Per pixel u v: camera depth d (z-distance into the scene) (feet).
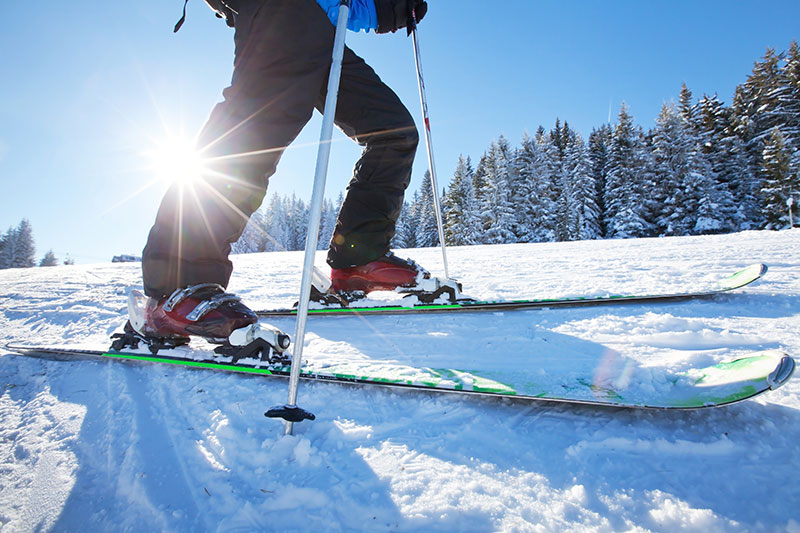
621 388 3.15
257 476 2.48
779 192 68.64
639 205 79.05
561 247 22.80
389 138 6.58
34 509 2.37
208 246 4.69
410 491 2.26
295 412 2.85
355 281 7.07
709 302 6.29
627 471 2.34
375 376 3.66
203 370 4.34
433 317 6.40
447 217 100.99
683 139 76.95
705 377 3.03
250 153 4.65
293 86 4.77
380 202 6.84
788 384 3.22
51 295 11.02
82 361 5.02
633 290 7.34
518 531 1.95
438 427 2.97
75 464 2.78
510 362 4.12
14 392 4.22
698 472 2.29
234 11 4.89
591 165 88.74
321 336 5.62
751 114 83.15
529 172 88.38
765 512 1.95
